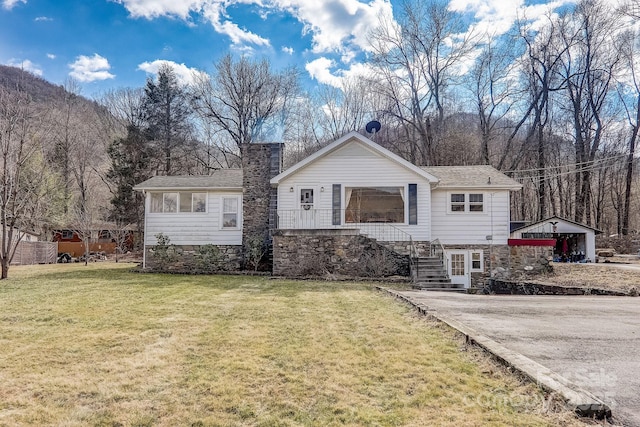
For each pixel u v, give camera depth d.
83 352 4.55
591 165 26.50
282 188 15.37
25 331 5.48
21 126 13.77
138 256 27.89
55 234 32.66
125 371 3.94
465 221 15.56
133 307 7.30
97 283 11.41
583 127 26.80
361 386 3.50
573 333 5.11
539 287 12.36
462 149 28.27
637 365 3.81
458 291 11.66
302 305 7.50
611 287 10.94
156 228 16.39
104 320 6.16
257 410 3.10
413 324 5.77
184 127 31.86
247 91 32.31
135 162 29.59
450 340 4.82
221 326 5.75
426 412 2.98
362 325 5.73
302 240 13.70
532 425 2.71
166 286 10.65
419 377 3.66
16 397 3.36
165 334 5.30
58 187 24.98
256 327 5.68
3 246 12.91
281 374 3.82
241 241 16.22
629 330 5.31
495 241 15.43
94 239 29.14
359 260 13.50
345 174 15.19
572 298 9.02
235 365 4.07
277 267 13.73
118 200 28.98
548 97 27.02
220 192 16.44
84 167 32.91
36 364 4.15
